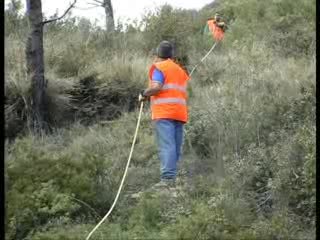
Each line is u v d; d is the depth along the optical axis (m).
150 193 5.36
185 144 6.84
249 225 4.59
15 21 9.32
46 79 8.24
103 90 8.81
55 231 4.60
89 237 4.49
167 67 6.01
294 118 6.34
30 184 5.08
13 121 7.71
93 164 5.69
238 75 8.70
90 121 8.55
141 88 8.95
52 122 8.27
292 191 4.90
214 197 4.96
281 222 4.50
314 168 4.76
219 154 6.08
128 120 8.04
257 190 5.29
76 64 9.52
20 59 8.34
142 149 6.98
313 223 4.62
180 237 4.32
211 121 6.78
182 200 5.12
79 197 5.20
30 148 5.77
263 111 6.71
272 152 5.59
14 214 4.66
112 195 5.47
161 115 5.94
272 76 8.11
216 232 4.35
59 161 5.59
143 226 4.72
